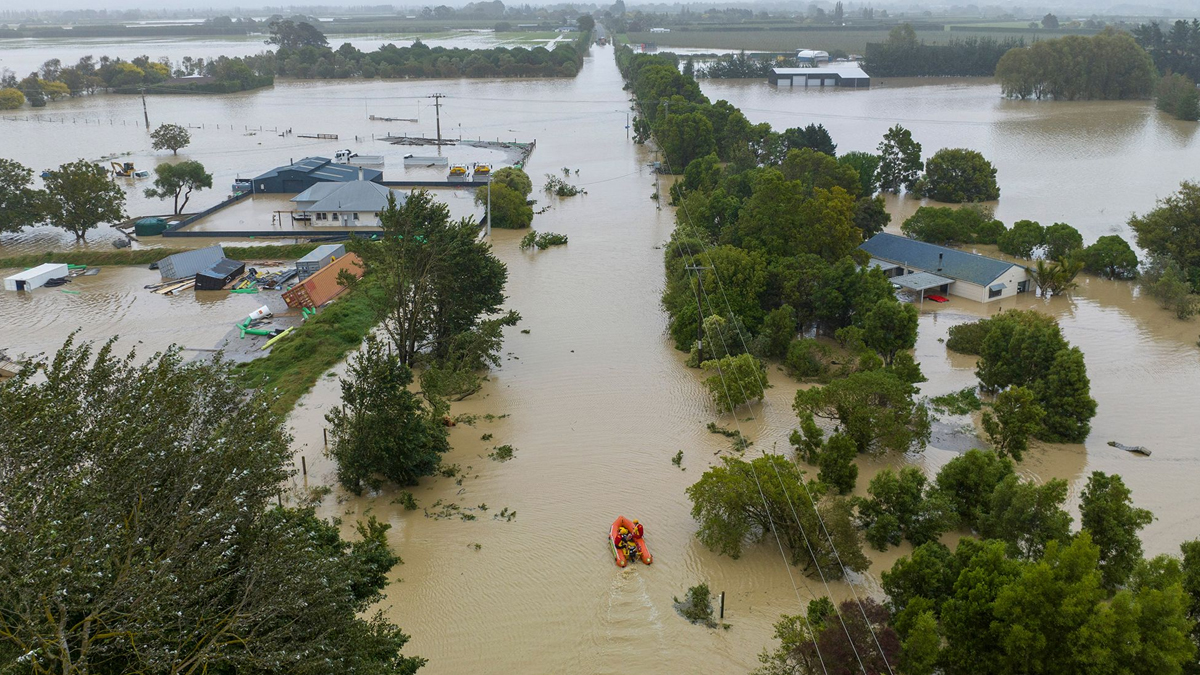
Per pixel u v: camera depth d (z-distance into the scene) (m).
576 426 63.00
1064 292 91.25
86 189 110.62
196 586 25.98
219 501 26.86
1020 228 101.75
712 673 39.03
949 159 132.88
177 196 128.25
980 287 88.25
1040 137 179.12
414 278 69.81
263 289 95.88
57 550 22.72
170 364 31.31
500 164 165.88
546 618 42.97
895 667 35.09
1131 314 84.94
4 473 24.62
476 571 46.72
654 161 168.00
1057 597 33.84
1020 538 45.41
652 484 54.97
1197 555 38.09
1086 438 60.47
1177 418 63.09
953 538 48.62
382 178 150.75
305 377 71.12
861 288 77.69
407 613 43.41
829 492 52.09
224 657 24.42
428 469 54.94
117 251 107.94
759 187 88.62
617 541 48.00
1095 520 42.78
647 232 117.94
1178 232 94.12
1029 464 56.91
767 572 46.16
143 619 23.73
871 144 172.62
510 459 58.38
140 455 26.91
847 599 43.09
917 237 108.38
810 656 35.78
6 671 21.00
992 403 65.12
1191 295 86.38
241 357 76.44
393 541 49.41
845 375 69.56
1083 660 32.41
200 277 95.62
